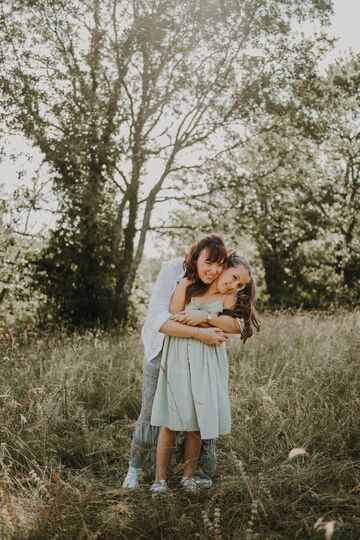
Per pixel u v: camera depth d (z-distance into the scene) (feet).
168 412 10.61
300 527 9.62
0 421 12.85
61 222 46.50
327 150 66.59
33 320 47.47
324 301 68.74
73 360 19.11
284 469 11.26
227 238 53.62
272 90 50.70
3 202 44.04
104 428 14.34
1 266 45.39
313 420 13.35
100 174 46.88
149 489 10.66
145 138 49.42
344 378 15.55
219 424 10.84
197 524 9.61
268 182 53.06
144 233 50.83
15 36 46.34
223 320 10.61
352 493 10.41
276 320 28.02
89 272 48.42
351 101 70.23
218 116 50.29
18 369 17.51
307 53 50.67
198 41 48.65
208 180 51.78
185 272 10.98
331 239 70.44
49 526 9.14
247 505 10.12
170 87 48.75
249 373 17.19
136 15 48.19
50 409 14.26
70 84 45.98
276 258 69.00
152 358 11.13
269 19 48.88
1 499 9.93
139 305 54.65
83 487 11.22
